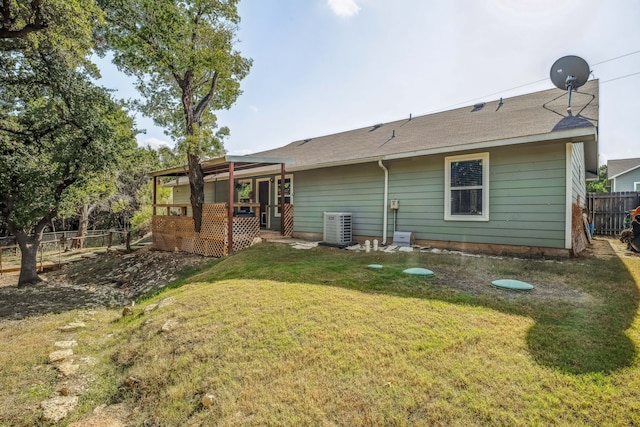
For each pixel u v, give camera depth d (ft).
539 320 10.82
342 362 8.95
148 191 78.64
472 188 24.31
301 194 36.17
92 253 42.52
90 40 26.58
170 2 28.76
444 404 7.18
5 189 26.81
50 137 28.89
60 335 15.34
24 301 22.67
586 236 30.30
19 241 28.86
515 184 22.45
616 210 40.34
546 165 21.27
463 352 8.97
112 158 29.14
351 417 7.19
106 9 28.19
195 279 20.84
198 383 9.23
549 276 16.39
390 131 37.32
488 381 7.74
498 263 19.61
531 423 6.51
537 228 21.67
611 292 13.71
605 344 9.16
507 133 22.26
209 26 30.91
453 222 25.29
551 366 8.17
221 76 32.09
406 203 27.84
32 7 20.99
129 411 9.20
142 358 11.25
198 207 32.81
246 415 7.72
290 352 9.71
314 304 12.91
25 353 13.21
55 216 30.99
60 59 26.40
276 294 14.46
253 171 40.75
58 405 9.71
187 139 30.04
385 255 23.24
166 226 37.78
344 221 29.58
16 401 10.01
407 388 7.76
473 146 22.25
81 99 27.73
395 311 11.84
